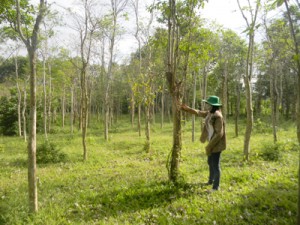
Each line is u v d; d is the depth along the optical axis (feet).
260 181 19.27
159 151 37.32
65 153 35.70
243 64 64.90
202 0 19.56
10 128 75.05
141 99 41.86
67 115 128.16
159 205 16.05
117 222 14.03
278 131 57.00
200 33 21.33
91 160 32.63
